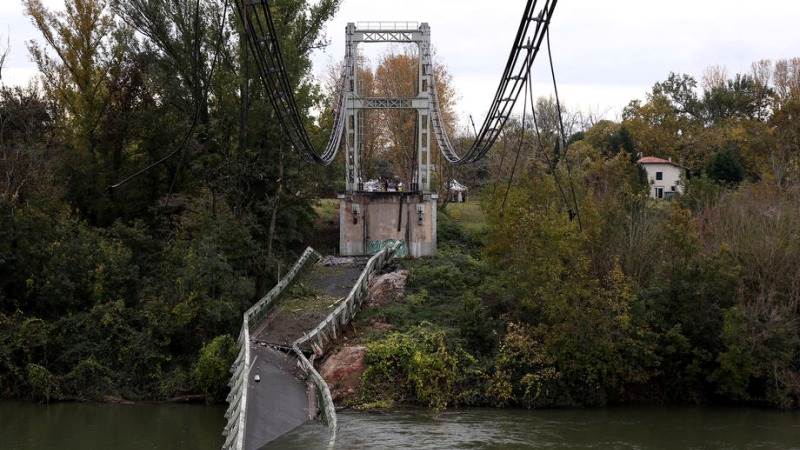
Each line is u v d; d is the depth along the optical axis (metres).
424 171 75.44
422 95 71.31
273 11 59.47
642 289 49.78
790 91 116.94
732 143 100.06
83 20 63.16
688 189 72.50
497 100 34.69
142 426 39.16
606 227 53.72
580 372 45.88
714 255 49.75
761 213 56.00
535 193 57.66
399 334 47.44
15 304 49.25
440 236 74.56
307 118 67.31
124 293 51.28
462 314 48.19
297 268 56.59
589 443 37.22
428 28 71.56
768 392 46.38
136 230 56.59
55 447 35.16
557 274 46.81
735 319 45.78
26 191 55.44
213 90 60.59
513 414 43.16
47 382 44.75
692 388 47.59
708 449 36.59
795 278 49.16
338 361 45.31
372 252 69.00
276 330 46.81
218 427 38.97
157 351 47.56
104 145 63.31
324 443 32.91
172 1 59.12
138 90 62.97
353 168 72.50
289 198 62.56
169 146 62.91
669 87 135.50
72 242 50.91
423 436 37.44
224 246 53.19
